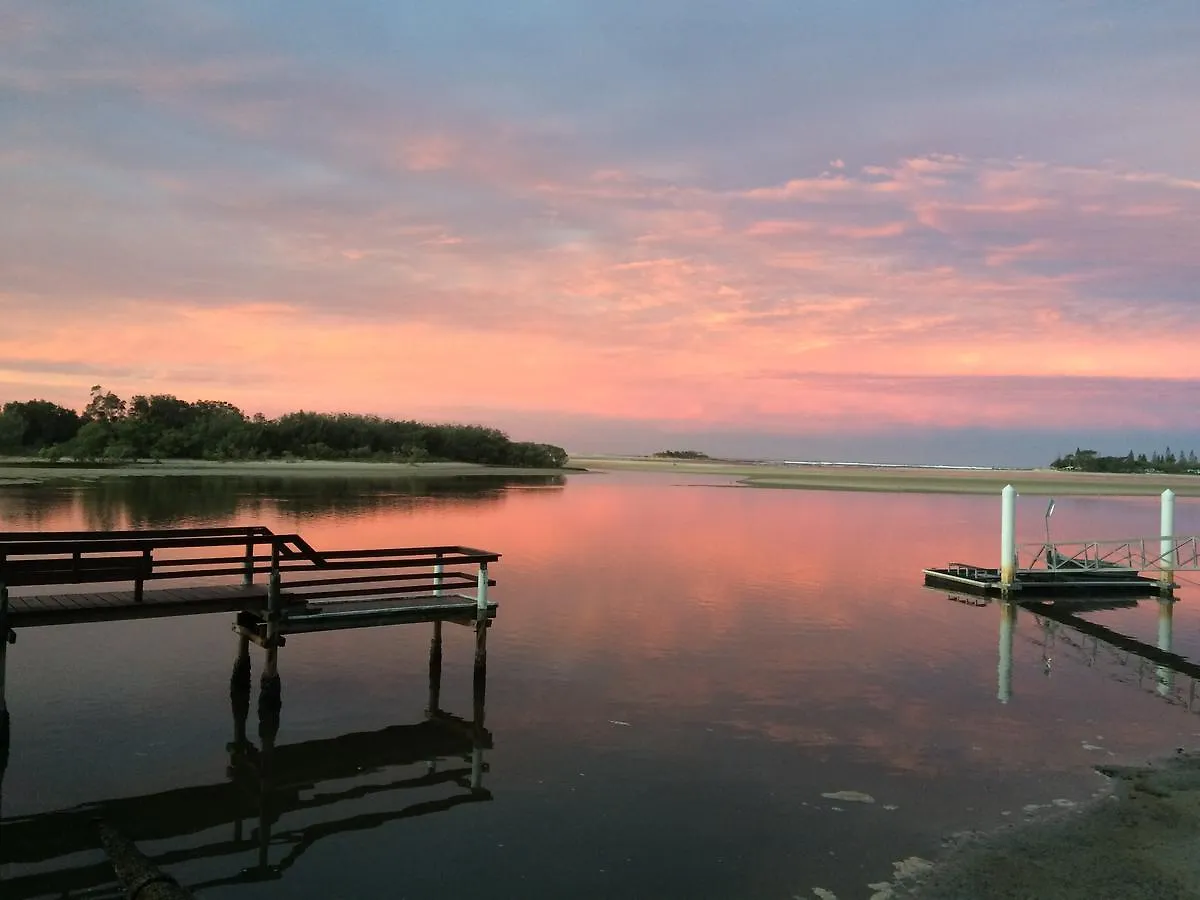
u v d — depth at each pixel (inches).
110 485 2212.1
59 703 467.5
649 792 356.5
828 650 612.4
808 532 1478.8
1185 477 5492.1
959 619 752.3
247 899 273.0
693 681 522.6
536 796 352.8
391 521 1455.5
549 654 583.8
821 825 326.0
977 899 272.1
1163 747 422.9
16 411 3673.7
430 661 535.8
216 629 648.4
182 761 388.8
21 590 765.3
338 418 4234.7
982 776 378.3
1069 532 1557.6
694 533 1403.8
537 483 3120.1
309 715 454.6
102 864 295.7
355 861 298.5
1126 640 682.8
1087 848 308.5
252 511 1551.4
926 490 3095.5
